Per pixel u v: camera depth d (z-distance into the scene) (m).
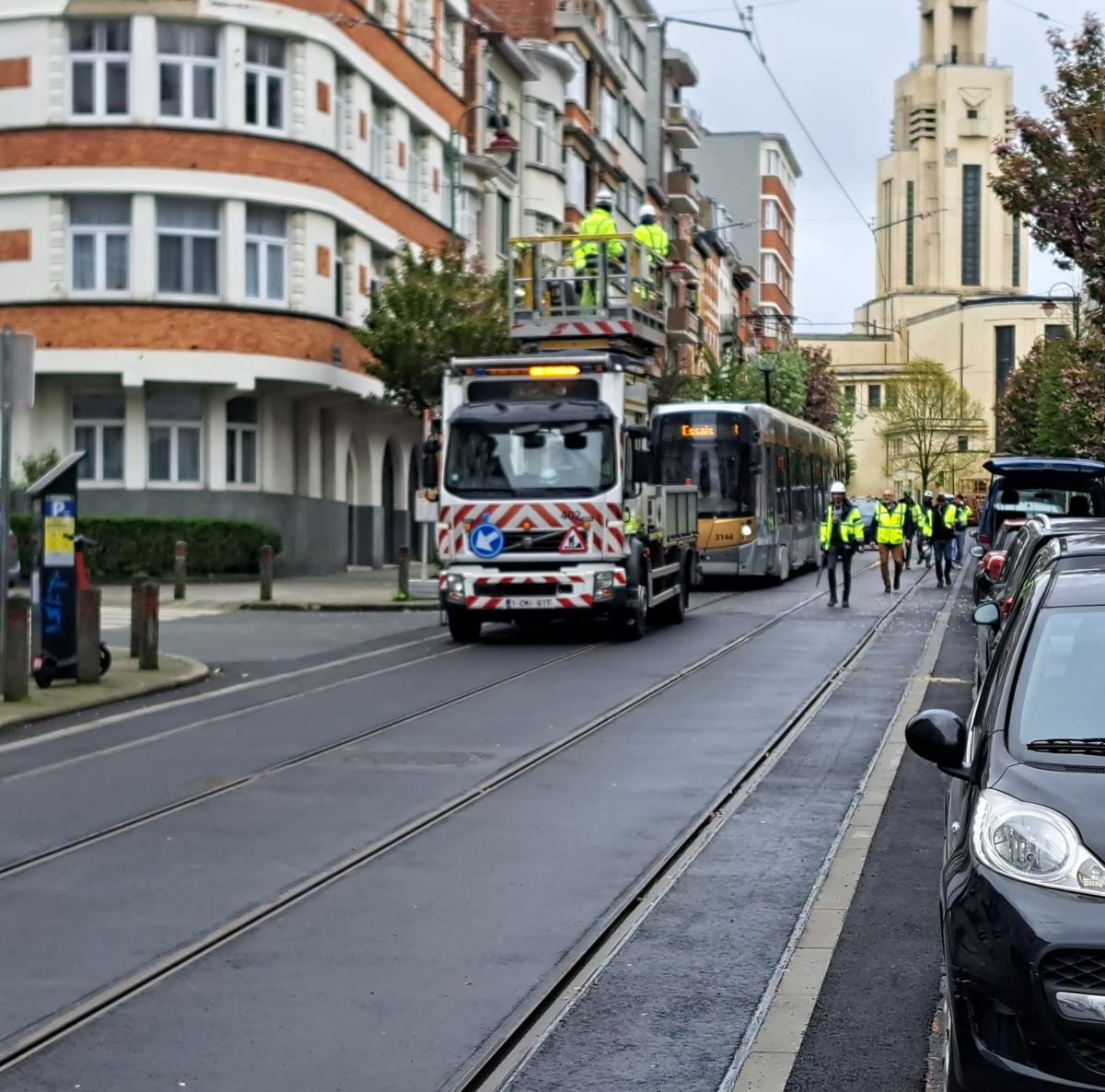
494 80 63.78
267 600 35.75
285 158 44.97
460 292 44.34
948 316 182.62
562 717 18.33
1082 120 29.30
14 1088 7.04
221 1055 7.46
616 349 32.19
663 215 96.75
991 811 6.73
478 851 11.65
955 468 127.88
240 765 15.27
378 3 51.09
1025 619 8.00
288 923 9.74
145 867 11.16
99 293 43.56
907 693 20.28
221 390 44.69
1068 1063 6.20
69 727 17.86
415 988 8.46
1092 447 34.97
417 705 19.42
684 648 26.38
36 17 43.22
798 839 12.04
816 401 114.81
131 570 43.22
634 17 87.25
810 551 53.72
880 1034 7.71
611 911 9.98
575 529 26.81
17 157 43.44
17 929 9.60
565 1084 7.12
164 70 43.91
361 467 55.16
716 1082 7.14
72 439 44.72
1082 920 6.26
